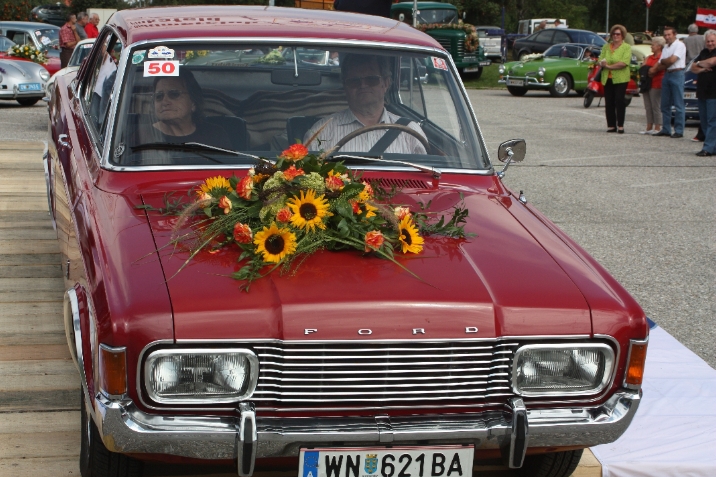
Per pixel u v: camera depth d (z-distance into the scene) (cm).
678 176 1061
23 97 1497
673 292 599
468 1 5366
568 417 272
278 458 268
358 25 419
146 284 260
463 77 2925
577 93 2417
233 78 381
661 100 1451
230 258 279
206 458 255
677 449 362
